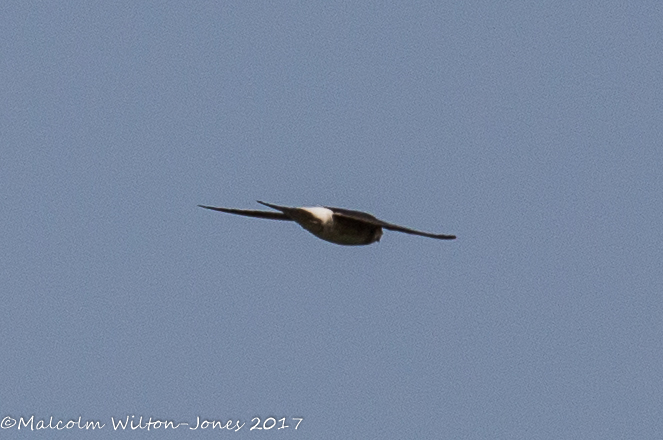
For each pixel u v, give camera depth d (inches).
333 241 947.3
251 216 960.9
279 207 914.7
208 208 960.3
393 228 885.8
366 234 951.6
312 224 922.1
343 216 928.3
